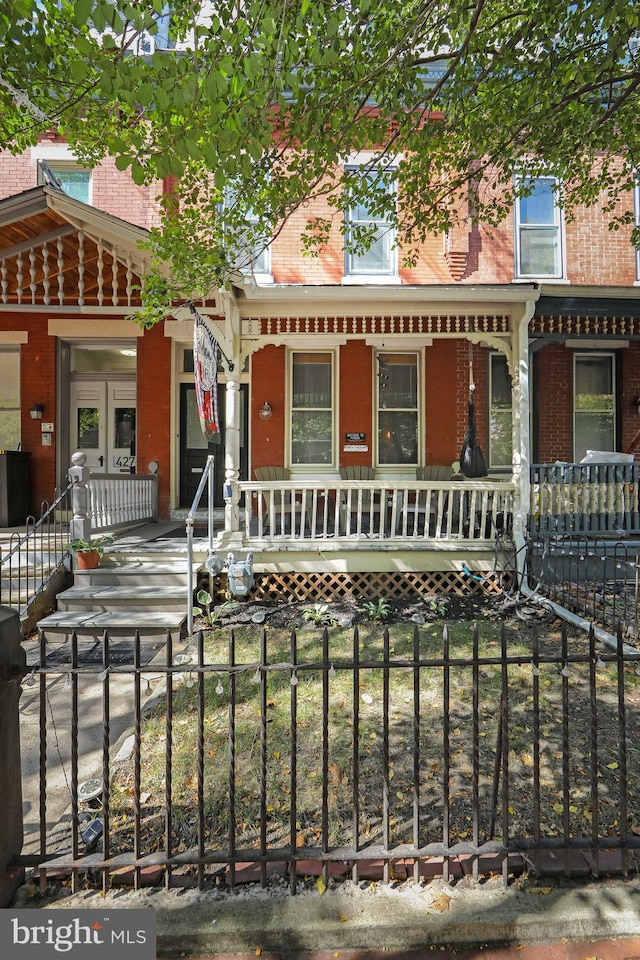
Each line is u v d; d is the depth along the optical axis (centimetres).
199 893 210
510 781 292
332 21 296
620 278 925
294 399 949
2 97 405
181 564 637
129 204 886
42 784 213
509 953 196
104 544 654
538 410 938
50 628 532
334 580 664
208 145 305
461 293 641
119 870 220
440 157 564
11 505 824
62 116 445
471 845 215
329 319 727
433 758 317
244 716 370
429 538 671
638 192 922
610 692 404
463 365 934
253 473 921
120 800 280
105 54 288
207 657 477
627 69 507
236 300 646
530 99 470
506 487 676
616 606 580
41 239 609
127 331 892
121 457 941
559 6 411
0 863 203
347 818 263
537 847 213
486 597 658
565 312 678
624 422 942
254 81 289
